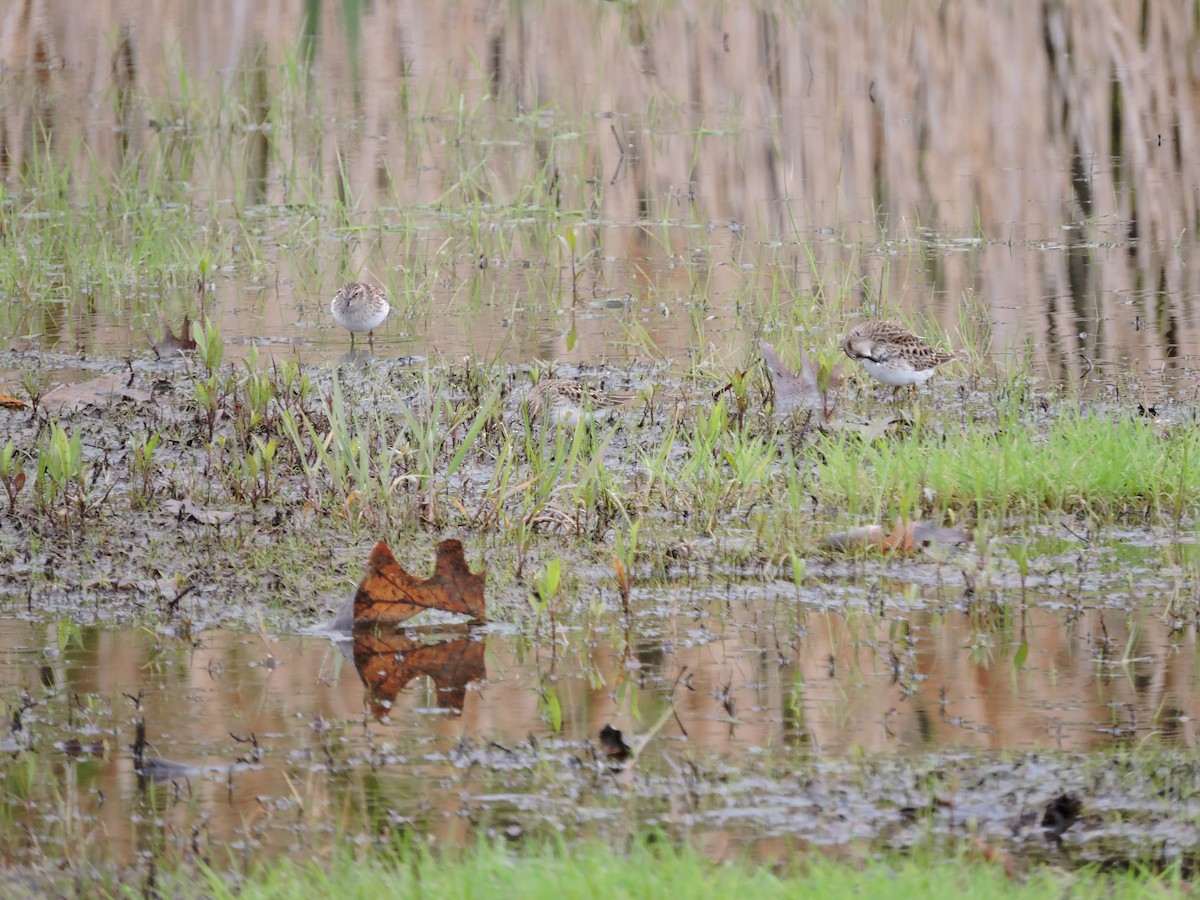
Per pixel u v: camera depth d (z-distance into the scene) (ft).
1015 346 58.13
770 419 49.96
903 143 94.27
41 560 38.96
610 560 38.68
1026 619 34.65
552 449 47.39
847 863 23.77
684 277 70.13
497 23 123.34
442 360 57.21
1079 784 26.55
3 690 31.50
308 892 22.58
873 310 63.16
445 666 32.63
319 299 66.44
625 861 22.91
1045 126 97.66
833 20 122.01
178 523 41.50
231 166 88.22
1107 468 41.73
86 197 80.18
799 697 30.66
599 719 29.84
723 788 26.73
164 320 62.49
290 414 46.68
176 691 31.53
